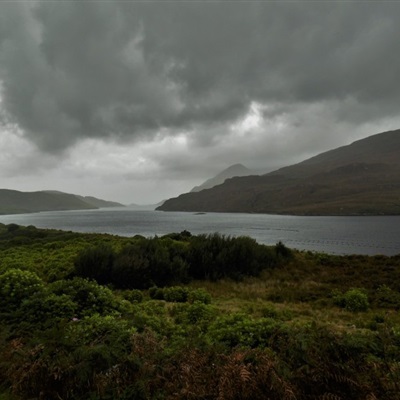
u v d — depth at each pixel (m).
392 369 4.55
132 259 18.62
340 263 24.75
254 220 173.62
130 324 7.49
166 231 99.44
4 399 4.50
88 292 9.78
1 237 43.59
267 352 5.15
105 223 152.62
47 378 4.55
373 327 10.19
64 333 5.70
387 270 21.39
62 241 32.97
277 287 18.12
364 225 121.38
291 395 3.93
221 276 21.03
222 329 7.03
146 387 4.38
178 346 5.67
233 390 4.06
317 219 174.88
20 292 8.99
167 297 14.44
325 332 5.25
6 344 5.93
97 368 4.70
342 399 4.10
